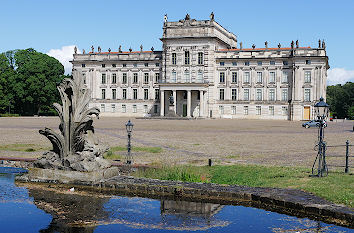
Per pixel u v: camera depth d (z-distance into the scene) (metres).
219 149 32.22
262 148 33.12
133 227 11.75
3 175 19.81
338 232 11.35
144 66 115.81
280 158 26.78
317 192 14.83
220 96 109.06
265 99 105.12
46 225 11.84
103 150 18.92
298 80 100.69
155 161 24.67
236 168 21.64
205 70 107.62
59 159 17.97
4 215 12.80
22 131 49.12
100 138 40.53
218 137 43.75
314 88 99.50
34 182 17.70
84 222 12.18
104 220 12.41
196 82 107.19
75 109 17.69
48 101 119.38
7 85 116.56
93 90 119.00
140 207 13.98
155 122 78.06
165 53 110.69
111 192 16.22
